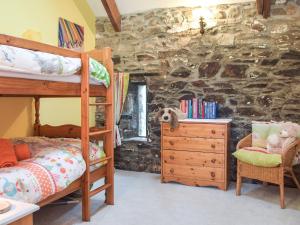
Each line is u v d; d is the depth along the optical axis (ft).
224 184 12.63
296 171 12.93
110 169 10.95
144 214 10.07
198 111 14.30
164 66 15.37
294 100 13.10
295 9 12.93
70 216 9.89
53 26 13.53
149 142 15.78
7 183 6.69
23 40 7.27
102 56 10.91
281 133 11.51
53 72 7.86
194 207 10.72
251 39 13.70
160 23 15.37
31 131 12.62
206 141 12.85
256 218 9.77
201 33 14.46
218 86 14.37
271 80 13.43
